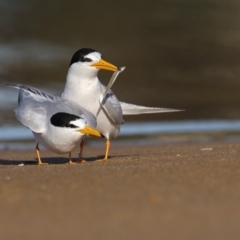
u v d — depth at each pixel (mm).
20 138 17500
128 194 8023
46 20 32625
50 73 24812
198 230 6562
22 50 27469
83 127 10930
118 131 12766
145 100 22531
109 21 33500
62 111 11234
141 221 6926
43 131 11133
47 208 7586
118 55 28359
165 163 10203
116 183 8617
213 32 32906
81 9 35125
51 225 6930
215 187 8234
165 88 24172
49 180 8992
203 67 27344
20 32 30172
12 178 9273
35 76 24359
